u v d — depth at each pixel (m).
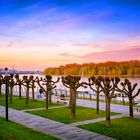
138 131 22.78
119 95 46.34
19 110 34.59
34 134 20.83
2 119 27.58
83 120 27.67
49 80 38.53
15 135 17.11
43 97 50.66
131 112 29.23
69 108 36.34
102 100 47.50
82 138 20.47
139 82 119.06
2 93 61.53
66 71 163.00
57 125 25.22
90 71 150.62
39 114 31.34
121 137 20.84
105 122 26.20
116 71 147.25
